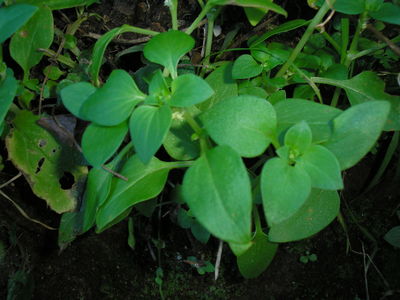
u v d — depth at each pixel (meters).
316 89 0.23
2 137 0.24
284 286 0.28
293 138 0.16
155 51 0.18
